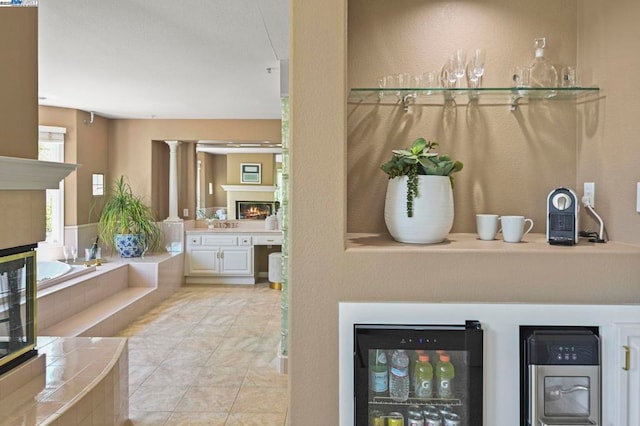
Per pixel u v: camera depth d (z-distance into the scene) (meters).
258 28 3.02
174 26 2.98
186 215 7.07
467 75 1.79
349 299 1.39
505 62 1.81
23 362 2.15
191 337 4.21
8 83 2.08
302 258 1.38
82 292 4.35
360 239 1.62
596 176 1.66
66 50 3.45
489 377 1.35
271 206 7.30
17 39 2.13
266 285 6.59
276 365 3.51
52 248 5.41
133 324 4.61
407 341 1.32
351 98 1.73
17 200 2.14
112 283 5.03
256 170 7.27
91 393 2.07
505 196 1.81
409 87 1.70
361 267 1.39
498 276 1.39
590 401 1.33
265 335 4.27
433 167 1.47
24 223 2.19
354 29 1.81
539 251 1.39
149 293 5.19
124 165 6.34
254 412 2.74
